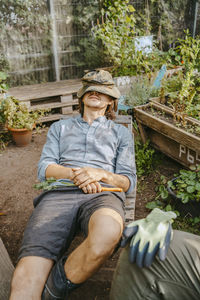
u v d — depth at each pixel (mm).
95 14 5410
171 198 2742
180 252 1218
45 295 1418
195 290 1180
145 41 5285
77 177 1855
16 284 1403
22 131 4008
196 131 3014
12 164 3723
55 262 1563
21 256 1517
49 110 4453
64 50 5438
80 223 1807
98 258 1419
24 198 3047
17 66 5164
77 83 5195
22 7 4871
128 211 2049
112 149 2156
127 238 1276
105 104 2250
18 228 2600
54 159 2141
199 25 6301
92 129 2158
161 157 3602
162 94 3855
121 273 1282
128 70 5125
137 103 4027
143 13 5891
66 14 5238
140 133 3660
